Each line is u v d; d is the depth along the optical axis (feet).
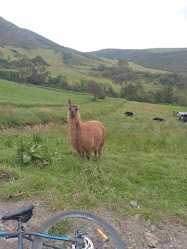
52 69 372.79
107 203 12.14
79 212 8.48
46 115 67.56
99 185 14.39
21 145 18.28
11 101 87.56
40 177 14.71
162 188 15.34
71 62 523.29
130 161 21.62
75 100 148.87
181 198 13.85
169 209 12.30
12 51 495.82
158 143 30.35
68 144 26.55
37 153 18.03
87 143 18.86
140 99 239.91
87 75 363.15
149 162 21.83
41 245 6.98
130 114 109.50
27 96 126.41
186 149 28.27
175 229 10.64
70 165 17.70
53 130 37.35
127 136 34.30
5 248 8.32
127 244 9.27
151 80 363.97
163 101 242.17
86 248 7.26
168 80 335.47
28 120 57.67
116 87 279.90
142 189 14.56
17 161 17.37
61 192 12.87
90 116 93.20
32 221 10.10
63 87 234.79
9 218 7.18
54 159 18.38
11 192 11.87
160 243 9.55
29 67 284.20
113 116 100.01
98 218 8.38
